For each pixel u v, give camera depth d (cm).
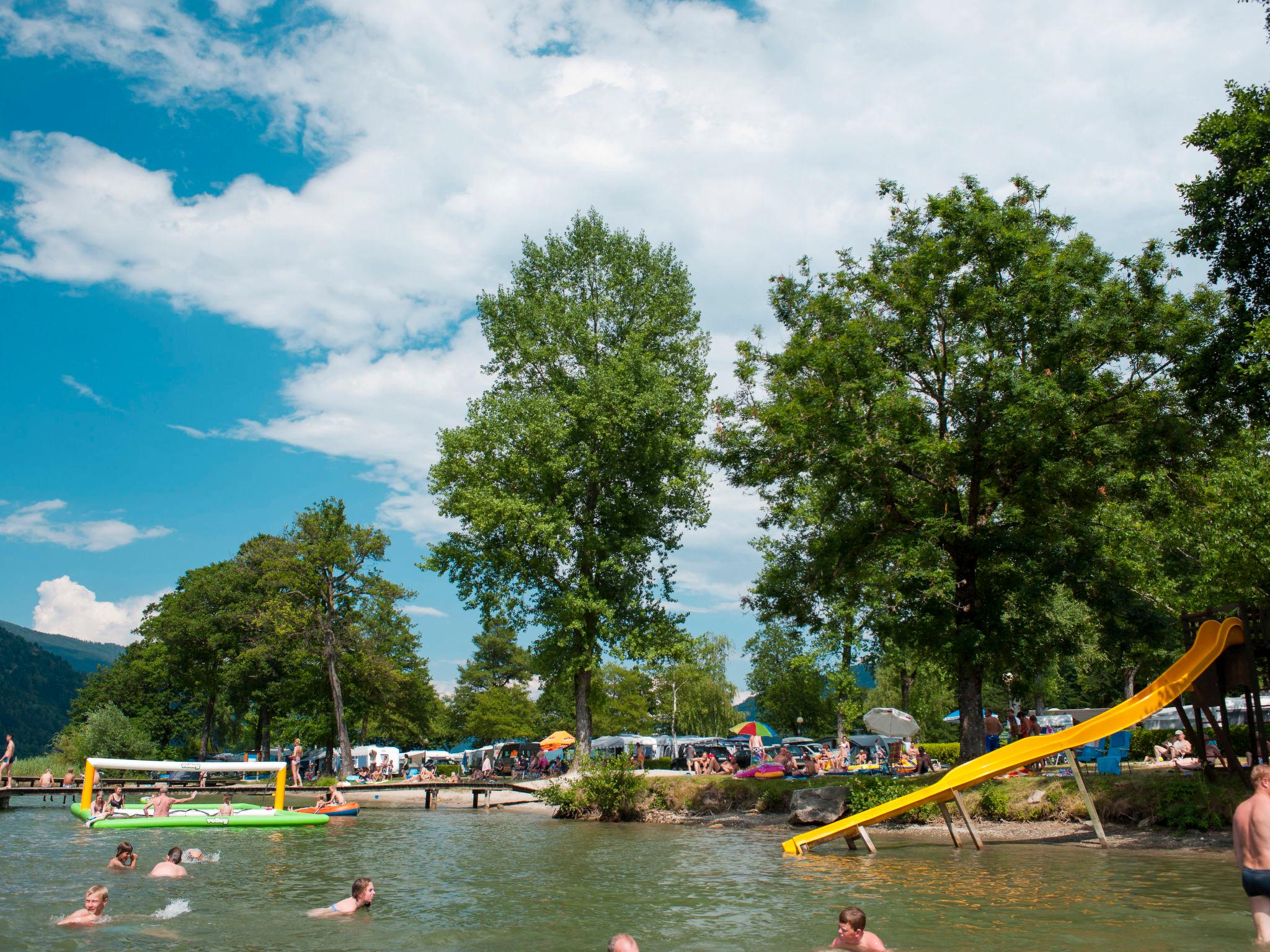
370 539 6116
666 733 8638
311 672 6462
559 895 1573
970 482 2636
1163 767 2644
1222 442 2506
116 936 1240
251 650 6109
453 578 4269
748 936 1182
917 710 6316
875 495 2625
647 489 4241
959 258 2569
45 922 1350
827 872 1745
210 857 2200
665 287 4447
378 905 1491
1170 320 2377
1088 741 1997
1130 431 2480
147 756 6366
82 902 1531
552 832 2881
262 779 5806
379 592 6147
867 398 2538
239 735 9419
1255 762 2017
